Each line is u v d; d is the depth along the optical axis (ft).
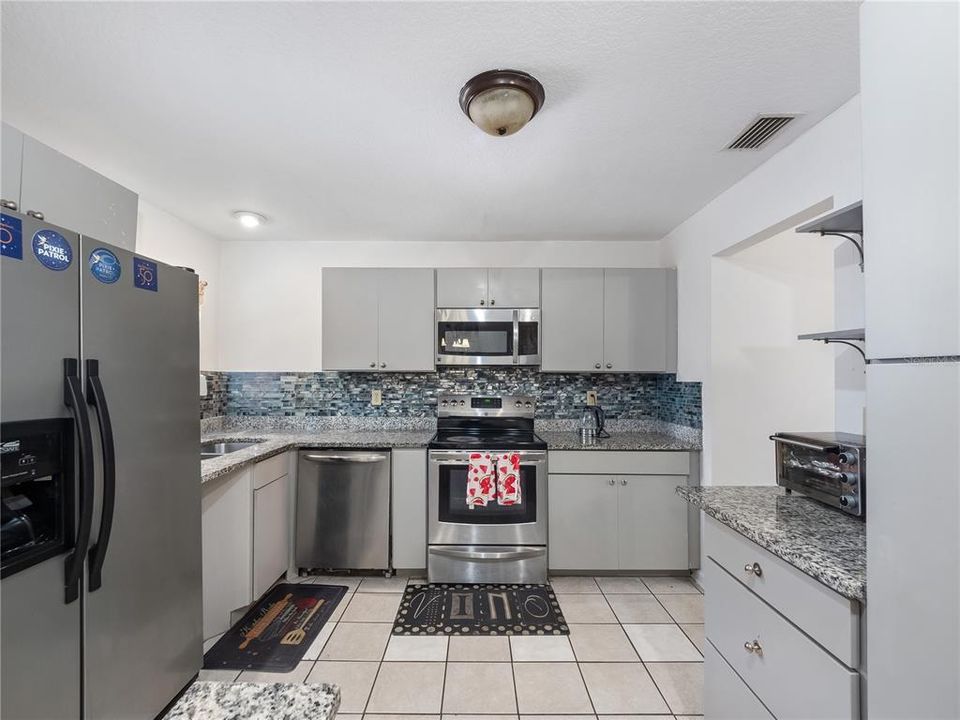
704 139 6.34
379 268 10.32
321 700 2.26
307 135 6.22
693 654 6.82
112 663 4.34
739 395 8.66
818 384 8.73
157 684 4.93
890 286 2.71
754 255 8.73
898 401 2.65
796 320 8.75
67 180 4.56
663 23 4.19
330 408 11.21
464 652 6.84
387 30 4.27
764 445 8.66
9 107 5.52
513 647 6.97
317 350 11.22
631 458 9.25
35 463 3.62
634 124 5.95
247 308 11.15
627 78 4.99
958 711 2.31
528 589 8.87
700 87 5.16
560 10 4.04
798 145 6.33
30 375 3.59
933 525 2.44
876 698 2.79
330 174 7.43
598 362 10.25
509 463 9.01
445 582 9.07
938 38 2.44
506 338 10.23
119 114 5.69
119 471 4.43
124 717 4.49
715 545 4.89
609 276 10.31
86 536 3.90
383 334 10.28
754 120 5.87
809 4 3.96
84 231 4.76
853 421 5.65
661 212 9.24
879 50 2.80
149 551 4.82
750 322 8.71
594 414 10.53
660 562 9.21
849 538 3.85
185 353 5.42
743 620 4.36
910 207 2.59
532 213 9.30
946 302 2.38
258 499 7.93
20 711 3.53
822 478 4.59
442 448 9.21
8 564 3.42
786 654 3.75
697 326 9.21
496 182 7.78
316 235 10.75
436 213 9.27
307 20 4.15
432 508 9.13
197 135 6.20
